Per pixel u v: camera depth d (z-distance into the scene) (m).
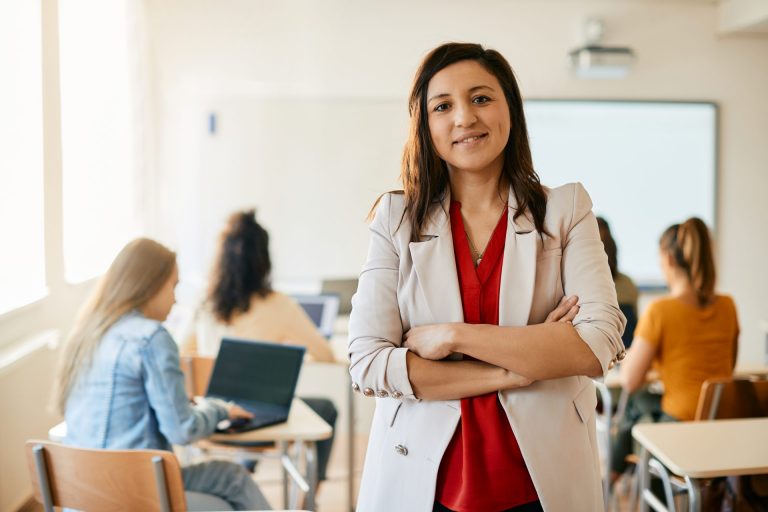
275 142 4.85
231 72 4.80
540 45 5.00
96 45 4.36
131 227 4.56
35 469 1.81
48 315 3.38
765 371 3.39
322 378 4.86
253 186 4.86
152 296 2.20
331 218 4.91
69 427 2.13
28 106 3.25
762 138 5.22
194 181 4.82
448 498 1.17
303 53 4.82
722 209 5.24
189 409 2.14
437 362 1.19
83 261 4.24
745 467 1.91
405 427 1.21
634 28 5.07
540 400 1.17
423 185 1.26
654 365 3.06
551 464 1.15
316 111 4.86
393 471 1.21
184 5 4.75
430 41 4.89
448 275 1.22
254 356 2.58
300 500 3.09
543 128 5.07
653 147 5.17
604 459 3.29
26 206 3.27
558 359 1.15
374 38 4.86
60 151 3.53
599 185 5.16
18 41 3.21
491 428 1.17
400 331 1.26
